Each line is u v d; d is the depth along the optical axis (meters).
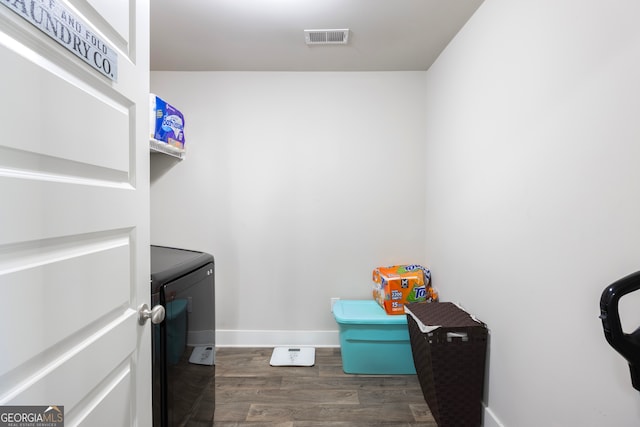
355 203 2.58
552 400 1.15
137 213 0.89
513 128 1.38
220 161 2.57
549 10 1.16
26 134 0.52
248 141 2.57
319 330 2.61
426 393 1.76
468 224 1.82
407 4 1.70
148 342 0.96
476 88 1.72
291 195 2.58
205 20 1.85
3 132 0.48
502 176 1.47
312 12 1.78
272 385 2.04
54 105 0.58
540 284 1.21
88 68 0.67
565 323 1.09
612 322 0.65
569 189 1.07
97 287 0.71
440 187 2.25
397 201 2.57
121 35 0.81
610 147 0.92
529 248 1.28
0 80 0.47
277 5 1.72
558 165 1.12
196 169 2.56
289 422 1.69
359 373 2.18
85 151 0.66
